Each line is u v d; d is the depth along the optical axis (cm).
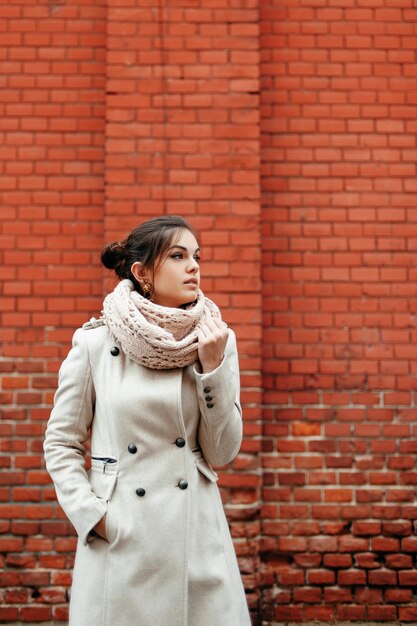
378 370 406
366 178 419
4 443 397
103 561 202
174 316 211
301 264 413
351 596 387
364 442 401
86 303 409
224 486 382
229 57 407
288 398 404
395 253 414
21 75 423
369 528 393
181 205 399
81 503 201
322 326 409
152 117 403
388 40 427
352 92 424
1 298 408
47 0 427
